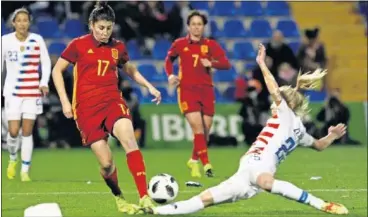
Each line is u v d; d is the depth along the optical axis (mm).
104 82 29719
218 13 86688
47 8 81000
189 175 46938
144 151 65688
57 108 67875
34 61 43625
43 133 68125
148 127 68375
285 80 69000
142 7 77875
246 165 28094
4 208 33656
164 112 68750
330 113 69000
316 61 72250
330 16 88000
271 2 88312
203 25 45375
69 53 29859
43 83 43281
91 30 30391
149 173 48844
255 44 83812
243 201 34031
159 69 78562
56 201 35188
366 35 86812
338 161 56344
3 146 65000
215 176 46312
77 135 68500
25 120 43750
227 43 83750
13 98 43469
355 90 82438
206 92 45469
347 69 83812
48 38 80062
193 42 45312
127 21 77625
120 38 78062
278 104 28875
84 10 77438
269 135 28609
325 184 41531
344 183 42031
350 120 70812
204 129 45812
